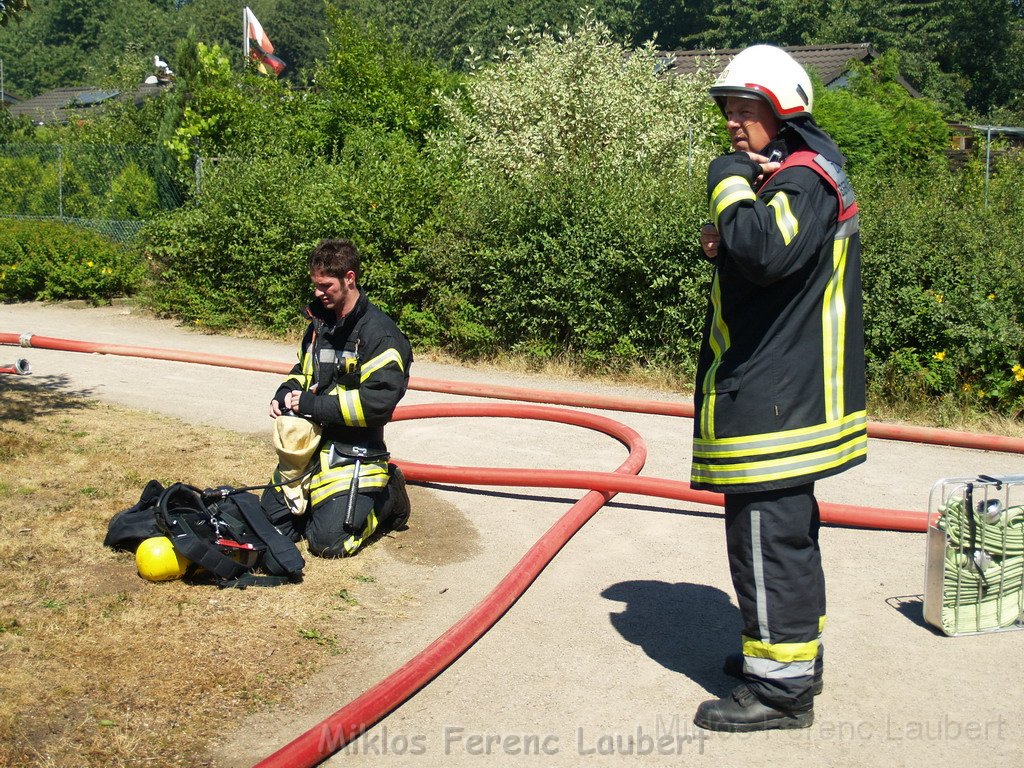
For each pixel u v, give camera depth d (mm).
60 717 3387
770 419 3297
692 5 43406
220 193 11844
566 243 9633
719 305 3439
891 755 3332
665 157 12438
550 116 12383
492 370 10047
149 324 12242
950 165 18688
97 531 4949
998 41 44562
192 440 6762
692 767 3262
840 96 19172
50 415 7270
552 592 4652
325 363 4922
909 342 8445
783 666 3416
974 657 4035
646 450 6523
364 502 4961
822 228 3240
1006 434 7758
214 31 74625
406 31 50656
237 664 3811
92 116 28000
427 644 4086
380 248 10789
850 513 5430
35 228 14281
